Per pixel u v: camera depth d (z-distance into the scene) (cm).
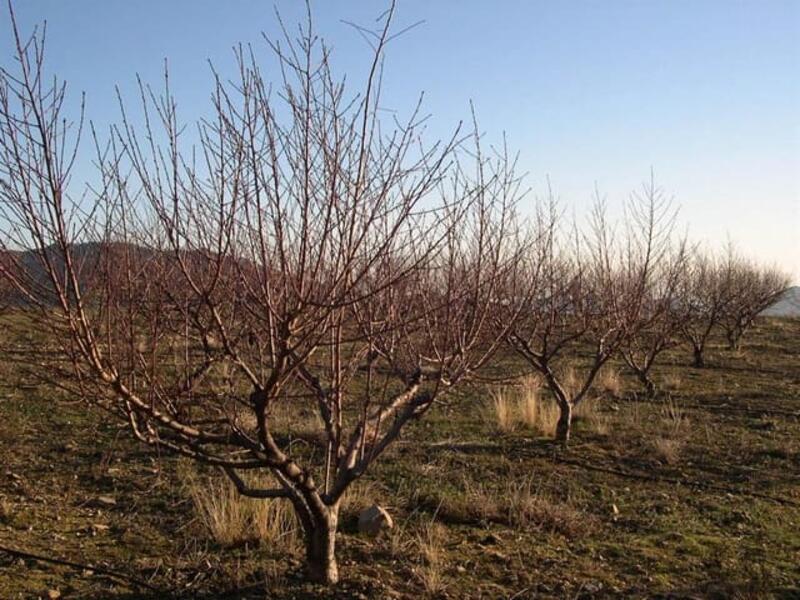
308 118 350
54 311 340
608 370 1490
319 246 350
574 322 989
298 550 518
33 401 977
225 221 344
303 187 347
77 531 556
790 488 721
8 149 301
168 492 642
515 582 483
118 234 358
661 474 762
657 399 1204
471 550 537
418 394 511
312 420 875
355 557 514
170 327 385
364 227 349
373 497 635
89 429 859
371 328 423
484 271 445
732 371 1569
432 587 461
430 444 843
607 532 589
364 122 355
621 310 909
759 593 466
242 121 347
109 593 454
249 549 522
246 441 399
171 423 367
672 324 1274
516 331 803
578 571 504
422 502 637
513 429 935
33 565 489
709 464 803
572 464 789
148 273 376
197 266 369
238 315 407
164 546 531
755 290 2178
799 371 1575
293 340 408
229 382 416
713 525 611
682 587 482
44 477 686
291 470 417
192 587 464
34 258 341
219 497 605
